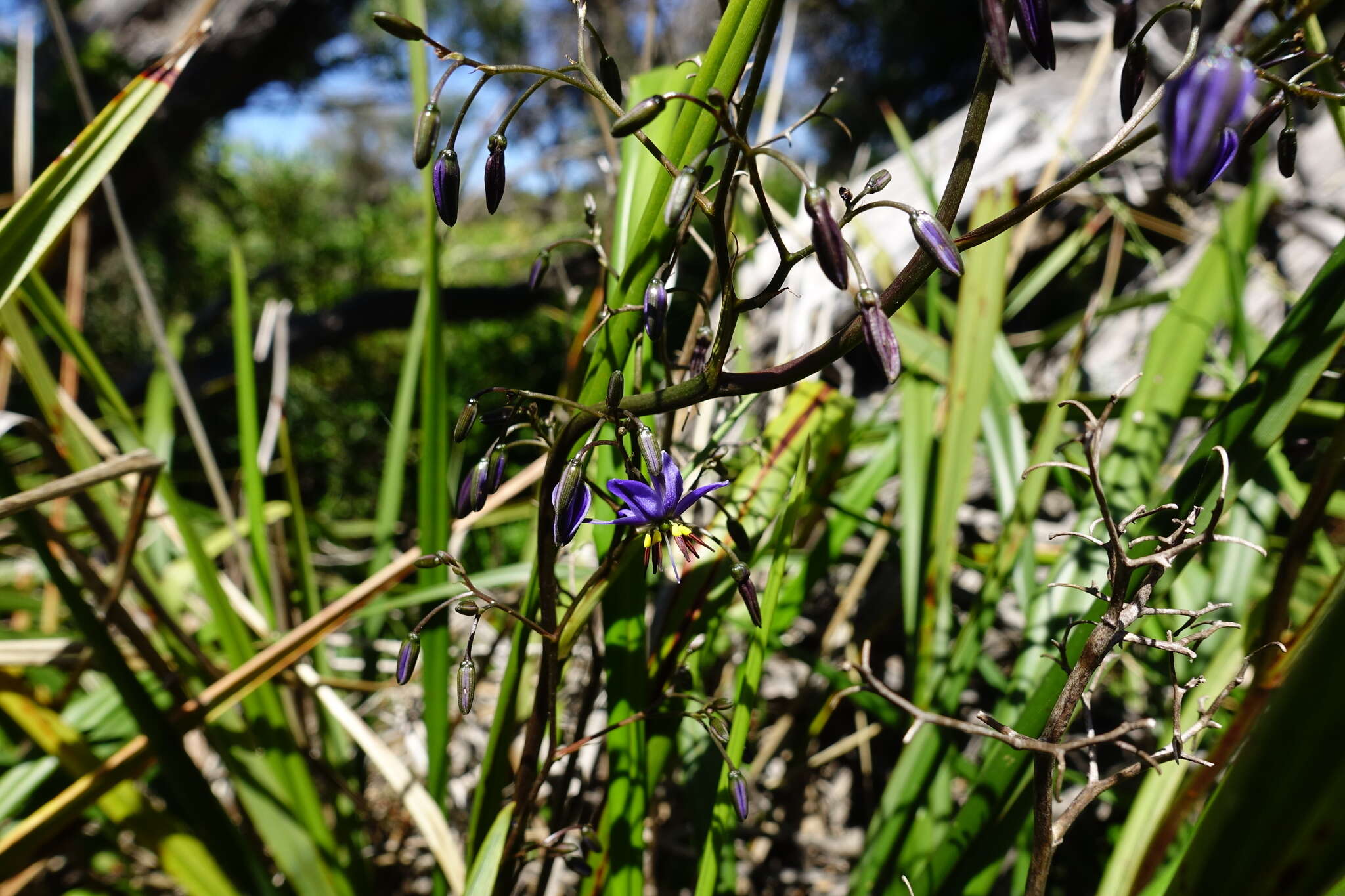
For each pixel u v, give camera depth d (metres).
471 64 0.12
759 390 0.12
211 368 1.06
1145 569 0.16
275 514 0.35
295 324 1.14
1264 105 0.12
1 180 1.10
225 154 1.59
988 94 0.11
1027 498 0.25
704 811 0.22
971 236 0.11
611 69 0.13
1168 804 0.18
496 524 0.39
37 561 0.37
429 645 0.24
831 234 0.10
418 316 0.32
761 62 0.15
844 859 0.30
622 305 0.17
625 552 0.15
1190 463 0.17
